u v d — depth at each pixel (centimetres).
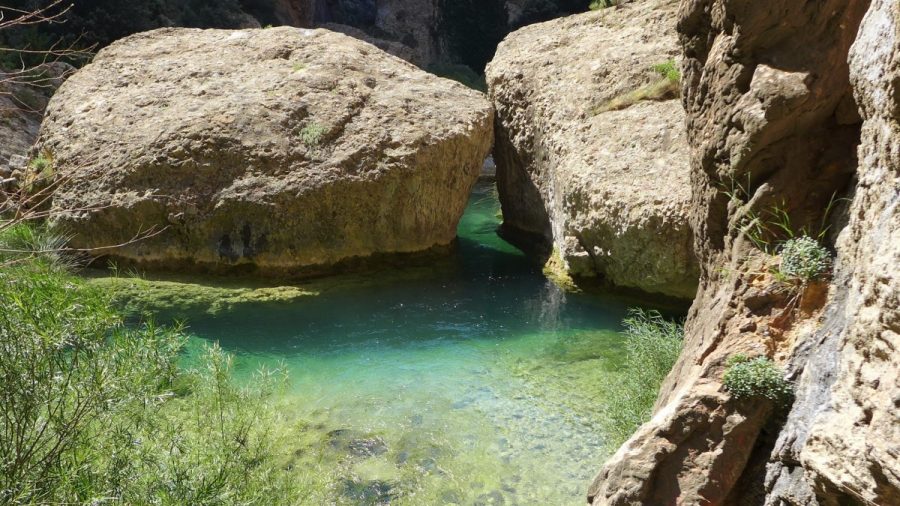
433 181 1062
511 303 901
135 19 1766
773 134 428
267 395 519
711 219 491
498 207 1518
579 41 1202
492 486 504
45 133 1096
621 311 842
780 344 409
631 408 537
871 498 284
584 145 963
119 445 324
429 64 2631
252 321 832
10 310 297
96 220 970
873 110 320
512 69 1215
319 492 483
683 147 869
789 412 382
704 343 447
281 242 980
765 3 425
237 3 2136
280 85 1088
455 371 699
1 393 293
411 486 502
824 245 419
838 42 416
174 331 447
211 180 981
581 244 921
